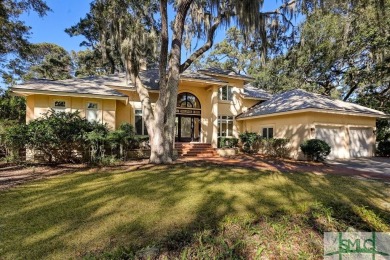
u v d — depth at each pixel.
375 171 9.58
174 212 4.37
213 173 8.02
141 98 10.84
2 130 11.05
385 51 15.91
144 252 2.96
